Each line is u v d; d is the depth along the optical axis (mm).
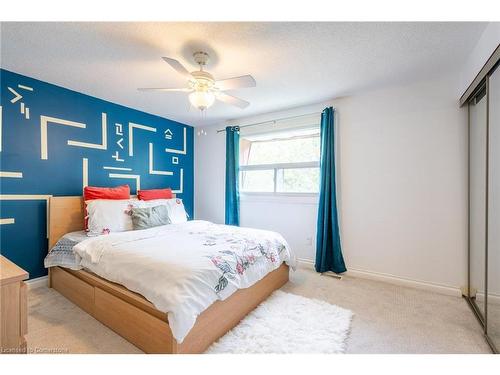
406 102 2502
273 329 1702
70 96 2664
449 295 2287
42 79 2408
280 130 3340
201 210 4262
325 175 2877
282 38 1716
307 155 3264
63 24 1566
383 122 2627
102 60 2025
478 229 2045
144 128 3465
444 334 1678
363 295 2285
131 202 2820
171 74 2287
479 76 1744
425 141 2416
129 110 3270
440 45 1806
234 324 1765
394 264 2576
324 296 2264
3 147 2230
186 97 2869
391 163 2588
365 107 2730
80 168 2764
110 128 3047
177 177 4016
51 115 2523
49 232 2457
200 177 4270
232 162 3711
